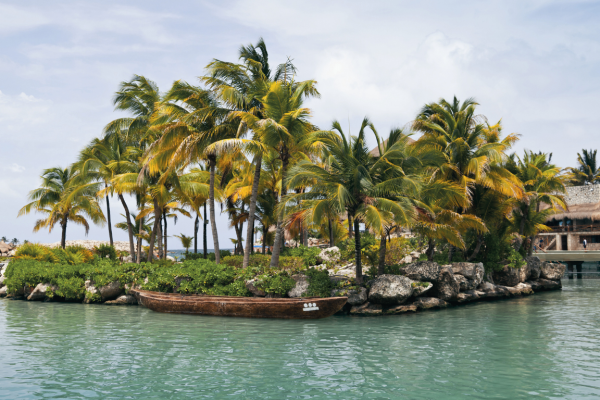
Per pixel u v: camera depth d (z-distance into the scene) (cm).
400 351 1311
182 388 956
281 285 2077
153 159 2591
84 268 2783
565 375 1055
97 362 1184
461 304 2509
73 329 1714
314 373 1074
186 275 2327
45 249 3444
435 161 2253
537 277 3441
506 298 2859
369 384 984
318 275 2128
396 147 2141
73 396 903
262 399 887
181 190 3009
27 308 2438
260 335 1570
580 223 5469
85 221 4181
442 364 1161
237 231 4269
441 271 2378
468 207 2888
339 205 1902
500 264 3031
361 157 2075
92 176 3284
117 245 5284
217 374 1064
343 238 4009
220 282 2241
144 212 3734
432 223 2205
